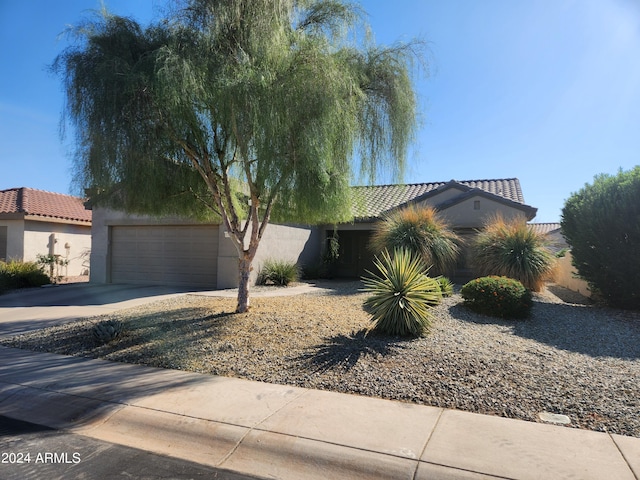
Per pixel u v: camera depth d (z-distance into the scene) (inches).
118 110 298.5
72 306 502.6
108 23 322.3
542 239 558.9
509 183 835.4
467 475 146.0
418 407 203.8
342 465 156.5
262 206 417.4
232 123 303.7
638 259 420.8
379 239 624.4
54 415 208.1
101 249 717.3
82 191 338.0
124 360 286.2
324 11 337.4
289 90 294.4
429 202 749.9
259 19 301.9
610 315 422.0
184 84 277.3
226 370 259.8
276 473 154.9
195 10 317.1
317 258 858.1
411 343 293.4
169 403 212.1
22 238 815.1
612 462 152.6
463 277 663.8
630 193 425.1
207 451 171.3
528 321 390.6
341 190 345.4
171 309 438.6
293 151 308.8
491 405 203.3
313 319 362.0
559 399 207.5
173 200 404.8
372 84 352.5
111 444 178.4
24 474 153.7
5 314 462.0
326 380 237.8
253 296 526.9
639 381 232.1
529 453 159.2
